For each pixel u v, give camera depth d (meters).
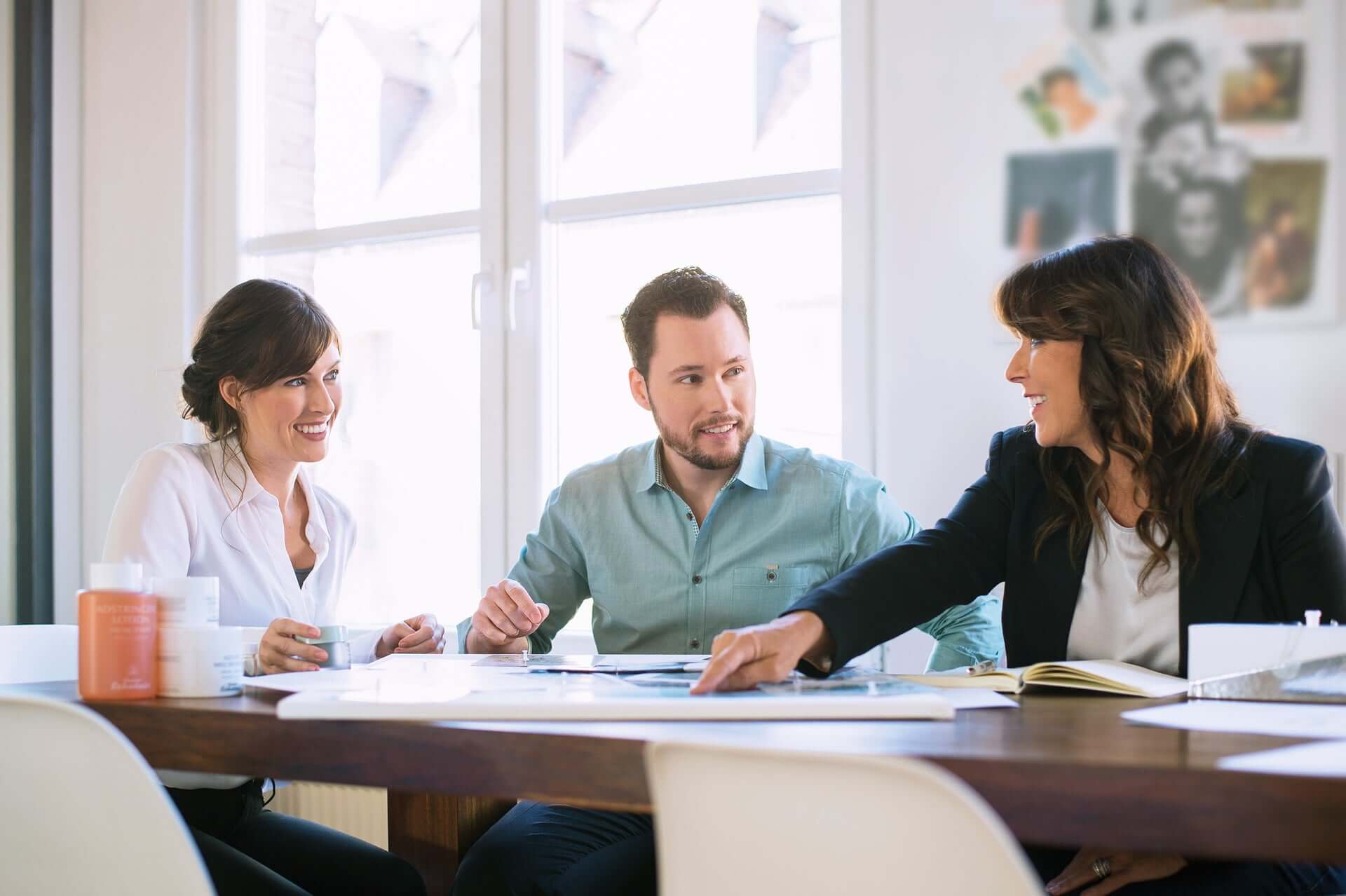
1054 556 1.44
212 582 1.13
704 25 2.45
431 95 2.74
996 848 0.59
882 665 2.07
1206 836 0.66
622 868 1.37
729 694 1.02
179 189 2.91
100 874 0.85
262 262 2.92
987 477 1.55
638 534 1.86
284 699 0.99
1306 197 1.89
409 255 2.75
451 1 2.72
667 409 1.77
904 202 2.17
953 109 2.13
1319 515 1.33
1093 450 1.44
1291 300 1.90
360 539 2.75
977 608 1.75
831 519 1.81
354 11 2.83
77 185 3.03
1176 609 1.38
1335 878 1.20
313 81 2.87
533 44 2.58
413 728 0.87
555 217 2.57
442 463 2.69
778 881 0.66
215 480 1.78
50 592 2.96
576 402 2.56
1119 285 1.40
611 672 1.22
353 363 2.80
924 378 2.15
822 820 0.64
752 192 2.37
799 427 2.33
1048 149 2.06
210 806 1.55
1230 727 0.85
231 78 2.91
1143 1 2.00
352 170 2.82
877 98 2.21
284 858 1.53
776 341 2.36
